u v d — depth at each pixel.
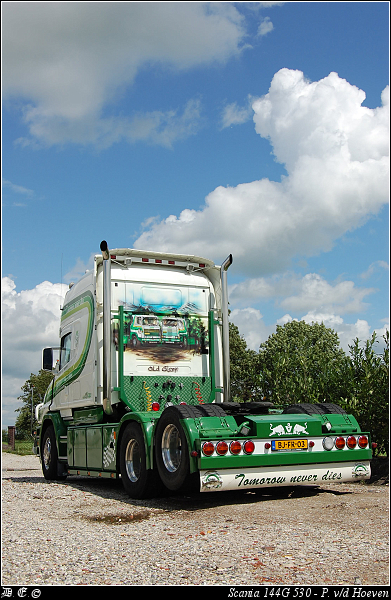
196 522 6.60
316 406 8.73
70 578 4.41
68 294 12.25
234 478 7.32
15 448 30.52
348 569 4.49
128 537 5.88
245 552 5.06
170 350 9.91
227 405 8.80
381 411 10.81
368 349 11.18
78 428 10.89
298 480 7.79
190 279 10.45
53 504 8.48
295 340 46.06
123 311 9.62
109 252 9.79
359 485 9.70
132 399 9.45
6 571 4.64
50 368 12.62
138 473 8.57
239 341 36.53
